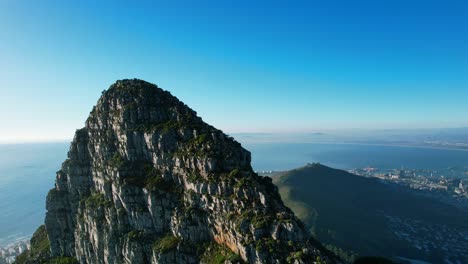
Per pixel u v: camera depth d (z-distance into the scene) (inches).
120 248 5467.5
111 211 5718.5
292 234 4057.6
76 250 6569.9
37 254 7578.7
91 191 6722.4
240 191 4630.9
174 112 6220.5
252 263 4052.7
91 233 6048.2
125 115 6294.3
